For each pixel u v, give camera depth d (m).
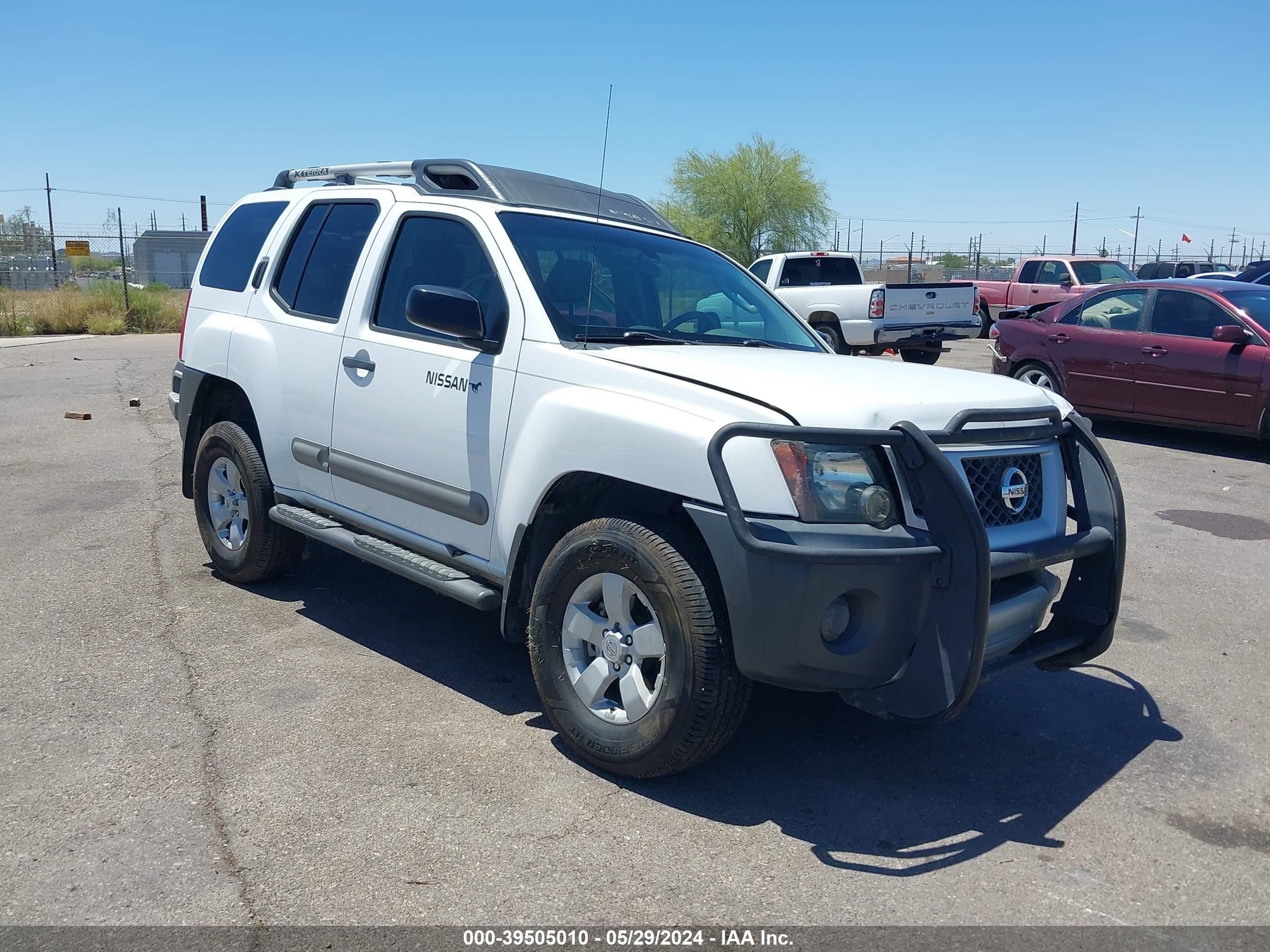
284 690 4.40
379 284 4.86
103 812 3.38
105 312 27.42
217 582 5.82
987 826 3.49
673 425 3.49
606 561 3.65
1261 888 3.16
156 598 5.52
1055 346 11.93
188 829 3.30
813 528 3.28
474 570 4.28
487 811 3.47
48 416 11.59
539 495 3.91
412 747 3.91
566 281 4.38
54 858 3.12
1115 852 3.35
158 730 3.98
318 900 2.95
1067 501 4.15
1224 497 8.68
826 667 3.32
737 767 3.86
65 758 3.74
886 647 3.36
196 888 2.99
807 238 43.28
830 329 17.84
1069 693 4.67
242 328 5.55
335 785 3.60
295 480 5.28
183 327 6.11
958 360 19.98
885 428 3.39
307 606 5.46
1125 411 11.34
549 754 3.90
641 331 4.45
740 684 3.45
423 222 4.82
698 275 5.01
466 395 4.26
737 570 3.30
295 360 5.17
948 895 3.07
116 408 12.27
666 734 3.49
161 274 41.50
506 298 4.26
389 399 4.62
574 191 5.20
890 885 3.11
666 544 3.51
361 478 4.80
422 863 3.15
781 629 3.27
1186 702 4.59
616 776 3.74
